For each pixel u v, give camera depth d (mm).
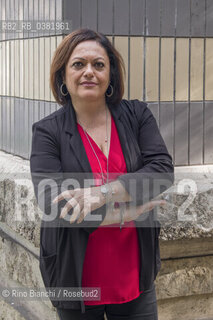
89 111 2297
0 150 4027
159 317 3230
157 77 3125
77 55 2223
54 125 2287
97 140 2301
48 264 2320
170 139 3195
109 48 2291
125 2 3016
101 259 2309
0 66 3988
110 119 2346
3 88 3947
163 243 3107
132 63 3059
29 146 3500
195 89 3227
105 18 2986
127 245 2338
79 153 2246
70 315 2365
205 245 3189
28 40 3428
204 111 3268
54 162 2242
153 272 2398
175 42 3145
